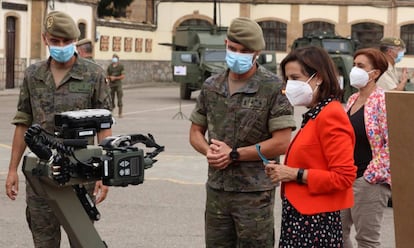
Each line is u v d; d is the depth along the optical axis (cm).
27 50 3372
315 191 454
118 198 970
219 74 525
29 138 412
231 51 501
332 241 462
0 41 3152
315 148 459
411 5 4456
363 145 597
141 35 4472
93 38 3869
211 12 4609
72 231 434
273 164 467
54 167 413
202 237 792
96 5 3884
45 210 552
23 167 439
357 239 605
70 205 434
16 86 3309
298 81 460
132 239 781
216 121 516
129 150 419
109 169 414
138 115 2244
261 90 507
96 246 439
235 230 521
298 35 4594
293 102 465
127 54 4309
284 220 470
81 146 422
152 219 866
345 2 4541
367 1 4516
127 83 4322
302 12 4588
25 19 3344
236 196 509
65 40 545
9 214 881
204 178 1130
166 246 757
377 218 595
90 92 563
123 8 4569
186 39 3200
